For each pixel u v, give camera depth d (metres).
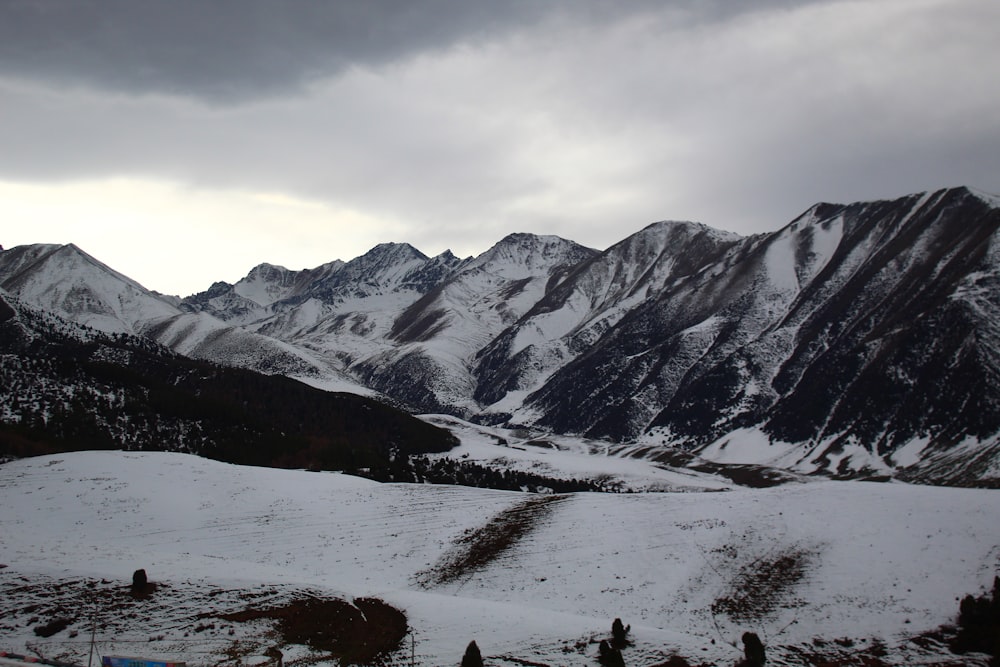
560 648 56.62
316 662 52.94
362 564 82.31
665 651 57.09
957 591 67.94
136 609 58.25
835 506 85.62
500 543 86.25
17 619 55.94
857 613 66.75
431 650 55.44
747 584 73.19
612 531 86.94
